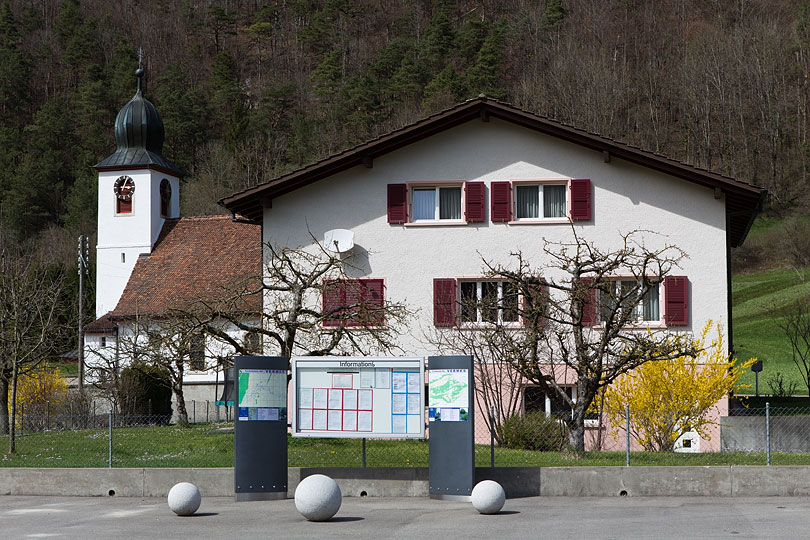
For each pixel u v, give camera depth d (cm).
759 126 10275
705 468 1678
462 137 2878
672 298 2702
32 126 10169
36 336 2792
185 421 3347
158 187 5253
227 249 4925
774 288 7856
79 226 9169
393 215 2883
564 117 9744
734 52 10494
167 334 2405
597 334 2623
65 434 3005
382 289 2861
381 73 10775
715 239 2717
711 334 2680
